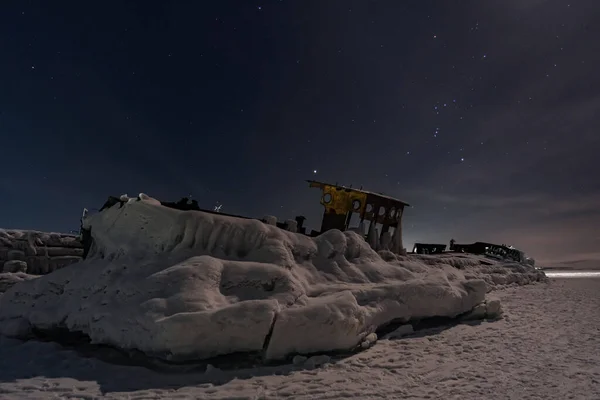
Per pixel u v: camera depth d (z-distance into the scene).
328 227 10.43
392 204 11.18
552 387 4.57
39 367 5.13
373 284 7.32
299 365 5.16
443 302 7.42
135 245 6.59
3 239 10.07
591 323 8.16
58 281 7.02
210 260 5.70
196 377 4.73
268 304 5.24
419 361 5.54
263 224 6.84
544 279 17.05
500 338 6.83
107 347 5.51
